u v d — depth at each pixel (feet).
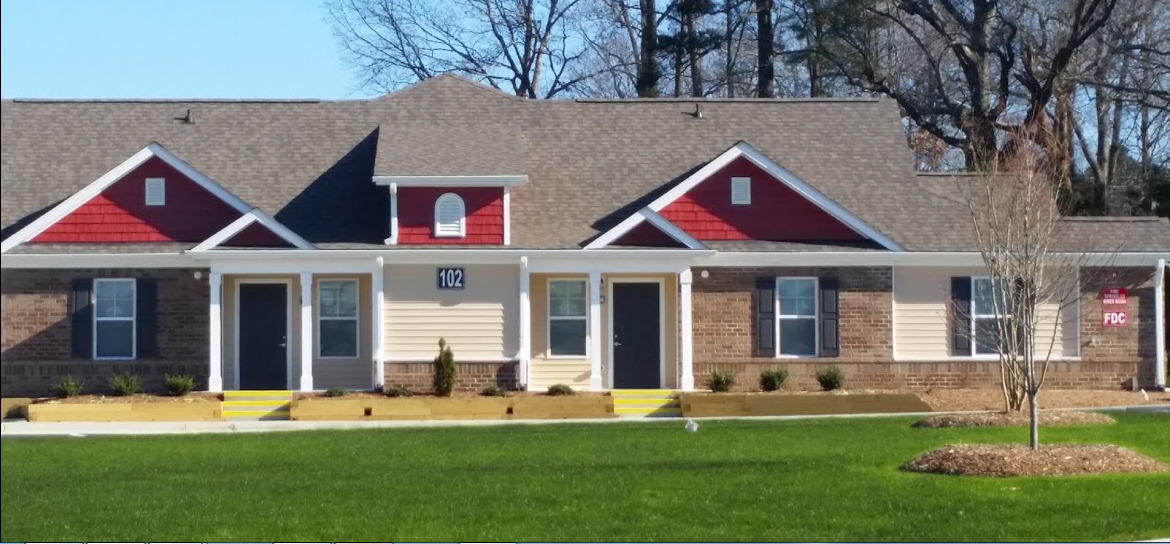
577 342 107.86
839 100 123.24
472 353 105.19
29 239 106.83
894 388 107.86
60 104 120.26
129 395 103.96
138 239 107.76
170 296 107.24
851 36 154.92
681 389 105.29
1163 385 109.19
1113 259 101.45
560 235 108.99
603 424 89.71
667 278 108.47
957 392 105.91
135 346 107.04
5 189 112.98
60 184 113.60
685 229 109.09
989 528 51.49
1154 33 155.33
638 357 108.58
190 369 106.93
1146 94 151.02
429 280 105.19
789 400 99.50
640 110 121.49
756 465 65.62
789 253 107.24
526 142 117.91
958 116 152.15
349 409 98.58
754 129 120.16
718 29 178.09
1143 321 109.50
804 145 118.83
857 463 65.72
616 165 116.26
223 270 104.06
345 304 108.68
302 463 69.82
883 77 157.28
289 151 116.98
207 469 68.33
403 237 106.22
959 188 99.40
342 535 52.31
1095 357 109.29
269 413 100.27
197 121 119.34
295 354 108.27
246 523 54.75
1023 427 79.05
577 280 108.17
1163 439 73.31
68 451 76.13
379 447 75.92
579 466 66.59
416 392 104.17
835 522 52.75
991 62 164.14
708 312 107.65
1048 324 109.29
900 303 109.19
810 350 108.17
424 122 118.73
